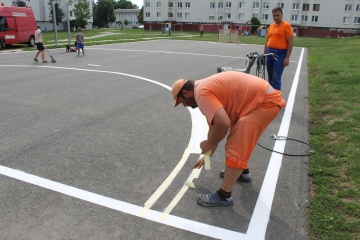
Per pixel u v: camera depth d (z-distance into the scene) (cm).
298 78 1003
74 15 7750
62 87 838
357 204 301
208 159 286
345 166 376
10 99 708
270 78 687
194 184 347
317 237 263
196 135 498
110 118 576
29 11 2312
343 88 786
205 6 7238
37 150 432
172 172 375
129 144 457
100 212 297
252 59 679
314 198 315
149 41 3022
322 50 2053
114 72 1101
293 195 327
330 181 345
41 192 329
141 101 699
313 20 6519
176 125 543
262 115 271
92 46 2302
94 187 340
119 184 346
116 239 262
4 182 347
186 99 281
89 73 1073
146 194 328
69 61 1426
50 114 597
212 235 268
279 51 655
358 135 462
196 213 297
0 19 2069
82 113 605
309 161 401
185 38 3697
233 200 317
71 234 267
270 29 668
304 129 522
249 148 280
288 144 459
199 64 1356
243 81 274
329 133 488
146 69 1184
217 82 270
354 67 1127
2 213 294
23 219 286
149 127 531
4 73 1069
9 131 504
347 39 3391
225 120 250
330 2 6325
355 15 6266
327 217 284
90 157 412
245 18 7006
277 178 362
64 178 358
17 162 396
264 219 289
